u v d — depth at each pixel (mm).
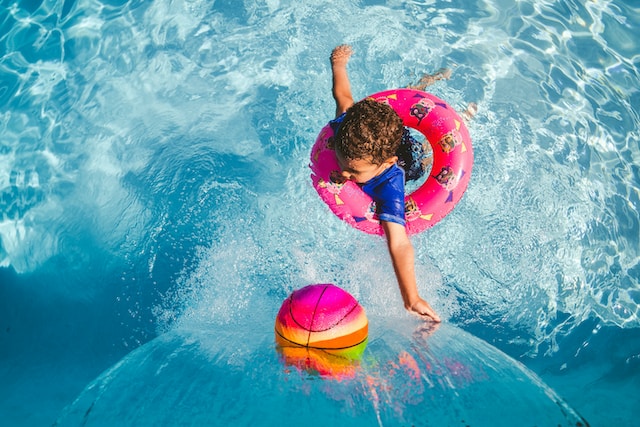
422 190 3543
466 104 4578
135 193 4324
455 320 3824
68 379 3623
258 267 3898
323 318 2828
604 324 3865
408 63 4828
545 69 4828
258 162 4398
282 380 2680
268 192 4215
